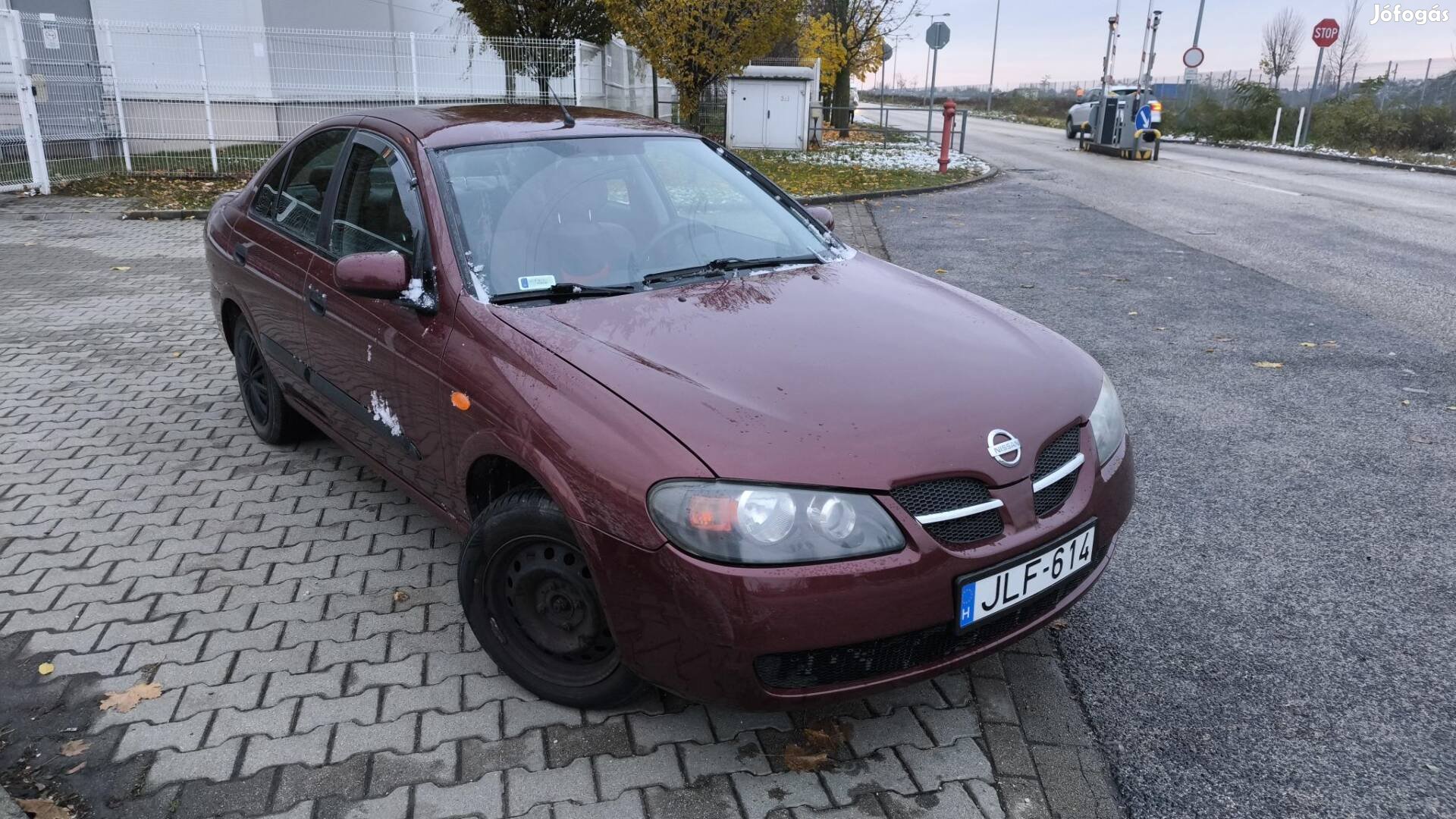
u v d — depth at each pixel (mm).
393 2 19969
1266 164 21781
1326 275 8883
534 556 2676
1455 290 8211
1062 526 2523
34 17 13711
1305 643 3141
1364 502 4148
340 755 2596
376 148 3643
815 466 2268
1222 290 8219
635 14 17422
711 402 2410
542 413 2520
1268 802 2461
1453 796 2471
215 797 2439
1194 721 2770
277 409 4508
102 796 2439
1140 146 22047
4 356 6230
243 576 3537
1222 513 4059
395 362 3148
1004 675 2984
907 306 3143
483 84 16719
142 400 5430
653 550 2275
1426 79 30047
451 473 2967
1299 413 5230
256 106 16078
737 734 2695
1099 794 2486
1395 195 15453
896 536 2275
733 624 2225
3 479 4355
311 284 3715
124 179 14719
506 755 2607
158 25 14758
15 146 13938
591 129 3766
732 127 21094
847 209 13305
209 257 4809
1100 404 2848
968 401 2537
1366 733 2715
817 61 23500
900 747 2658
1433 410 5250
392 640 3139
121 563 3623
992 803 2451
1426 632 3193
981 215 12820
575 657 2715
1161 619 3283
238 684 2900
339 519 3990
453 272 3004
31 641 3113
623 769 2557
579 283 3088
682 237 3451
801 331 2828
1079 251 10078
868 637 2273
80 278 8625
